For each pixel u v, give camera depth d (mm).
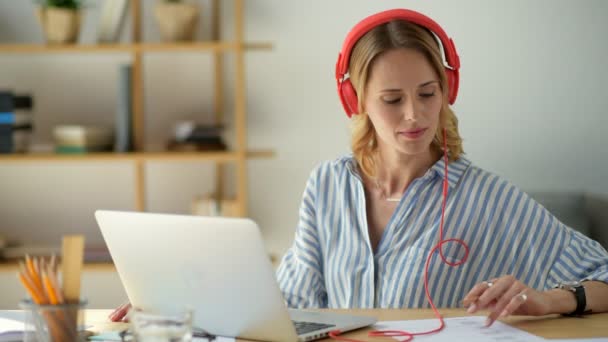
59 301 1327
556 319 1617
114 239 1553
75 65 3793
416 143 1828
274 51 3760
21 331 1497
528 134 3689
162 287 1542
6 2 3740
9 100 3527
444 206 1921
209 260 1460
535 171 3688
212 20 3752
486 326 1559
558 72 3668
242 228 1398
